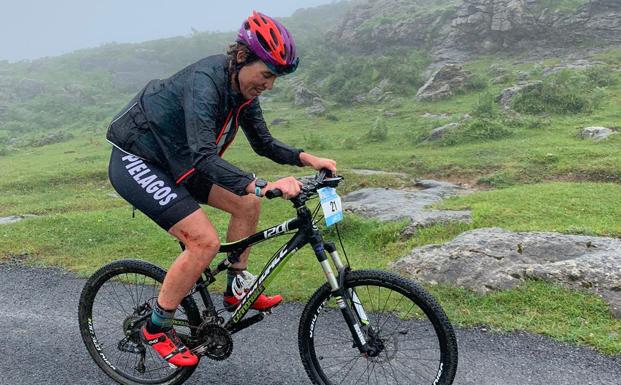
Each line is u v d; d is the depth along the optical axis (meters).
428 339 3.33
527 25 37.50
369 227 7.34
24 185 16.47
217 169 2.72
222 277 5.41
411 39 47.00
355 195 10.34
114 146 3.08
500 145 15.45
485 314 4.38
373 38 49.75
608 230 6.29
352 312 2.91
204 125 2.77
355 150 19.69
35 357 3.98
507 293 4.63
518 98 21.66
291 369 3.65
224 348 3.18
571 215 7.24
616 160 11.41
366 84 36.88
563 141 14.76
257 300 3.32
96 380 3.62
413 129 21.73
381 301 3.69
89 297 3.56
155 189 2.94
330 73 44.81
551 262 5.00
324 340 3.69
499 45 39.22
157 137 2.96
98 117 50.00
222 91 2.87
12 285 5.73
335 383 3.29
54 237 7.54
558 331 4.02
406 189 11.47
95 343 3.62
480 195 8.91
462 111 25.66
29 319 4.74
